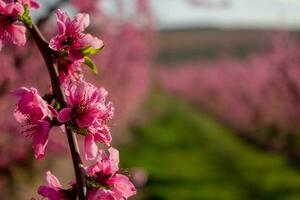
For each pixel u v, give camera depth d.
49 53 2.66
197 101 66.19
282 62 27.39
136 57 19.53
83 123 2.54
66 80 2.71
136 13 15.19
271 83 29.91
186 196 23.69
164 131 44.09
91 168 2.61
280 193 24.97
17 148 10.80
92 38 2.65
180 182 26.30
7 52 9.17
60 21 2.65
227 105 47.44
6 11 2.65
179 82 78.75
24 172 11.79
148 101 59.31
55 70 2.63
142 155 31.56
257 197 24.69
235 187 26.27
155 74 92.75
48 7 5.70
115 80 19.11
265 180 27.28
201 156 34.88
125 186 2.56
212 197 23.98
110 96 18.47
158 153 33.97
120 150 30.08
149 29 16.70
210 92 56.50
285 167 30.52
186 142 39.94
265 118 34.72
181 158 33.47
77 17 2.69
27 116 2.53
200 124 50.19
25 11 2.67
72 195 2.56
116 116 20.38
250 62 43.19
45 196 2.55
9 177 11.52
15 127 10.12
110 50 17.23
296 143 32.69
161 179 26.42
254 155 34.53
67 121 2.54
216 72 54.50
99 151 2.67
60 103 2.59
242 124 42.78
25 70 9.59
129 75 20.97
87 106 2.58
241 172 29.52
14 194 11.69
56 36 2.63
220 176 28.55
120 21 15.43
